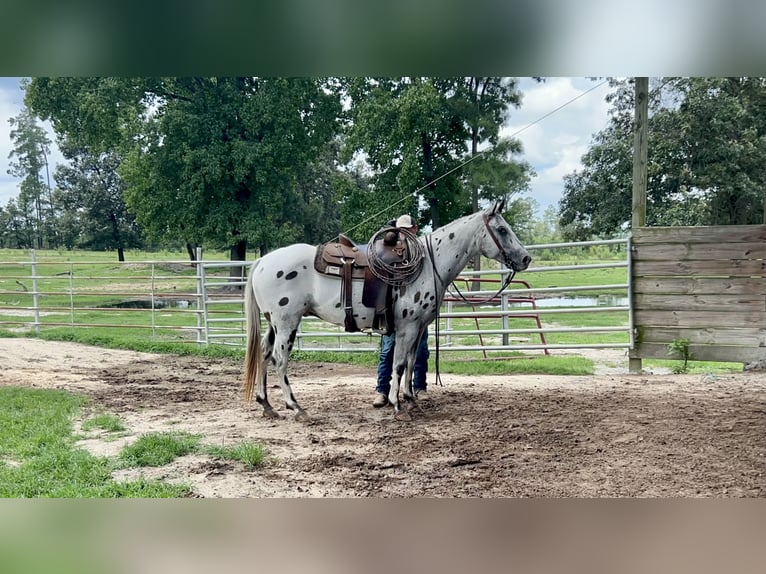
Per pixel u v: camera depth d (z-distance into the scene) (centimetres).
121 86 2225
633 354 778
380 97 2266
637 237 764
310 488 360
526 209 2831
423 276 536
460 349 836
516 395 621
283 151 2292
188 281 2697
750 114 1808
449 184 2320
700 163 1845
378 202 2256
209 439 466
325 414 552
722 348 733
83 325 1176
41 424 491
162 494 341
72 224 5553
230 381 745
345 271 519
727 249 723
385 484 367
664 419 498
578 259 3797
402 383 664
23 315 1579
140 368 843
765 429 457
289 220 3659
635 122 797
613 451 420
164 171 2314
